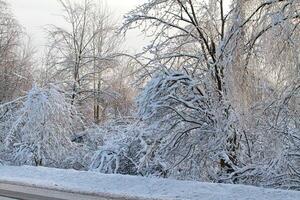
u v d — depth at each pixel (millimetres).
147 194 11164
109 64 33312
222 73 15859
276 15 12391
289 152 14859
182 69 18016
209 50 18141
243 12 13758
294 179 14914
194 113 17594
